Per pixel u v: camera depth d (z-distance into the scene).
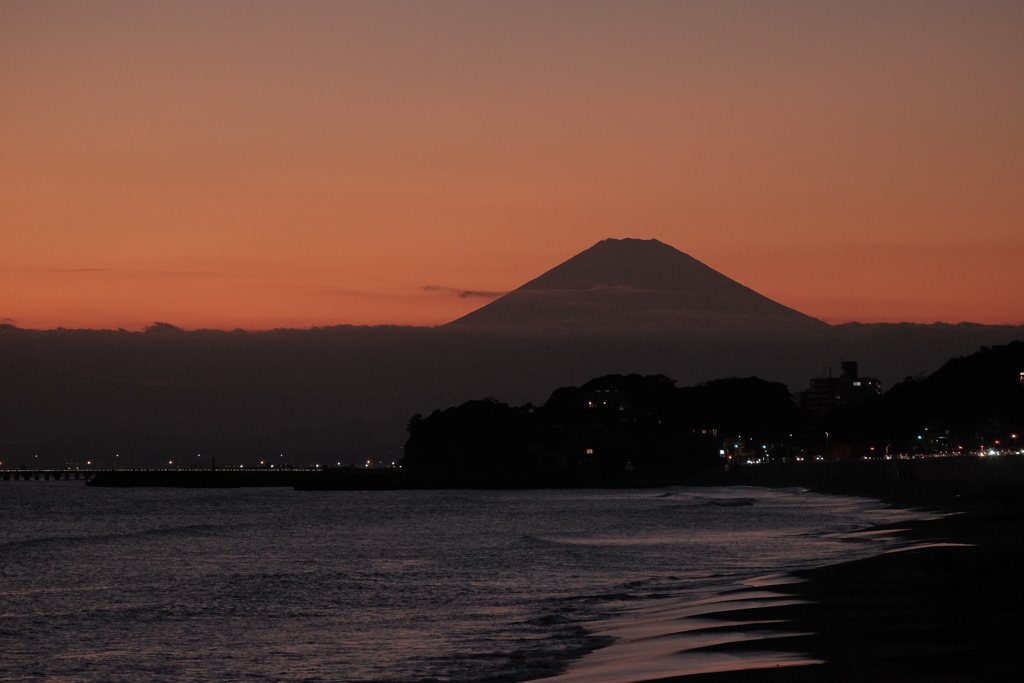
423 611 49.59
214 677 35.50
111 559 83.94
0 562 81.88
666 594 49.94
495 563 72.12
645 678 27.92
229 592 59.03
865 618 35.09
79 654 40.62
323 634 43.72
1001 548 58.06
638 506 163.25
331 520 142.25
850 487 183.38
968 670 25.58
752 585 48.50
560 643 37.84
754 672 26.67
